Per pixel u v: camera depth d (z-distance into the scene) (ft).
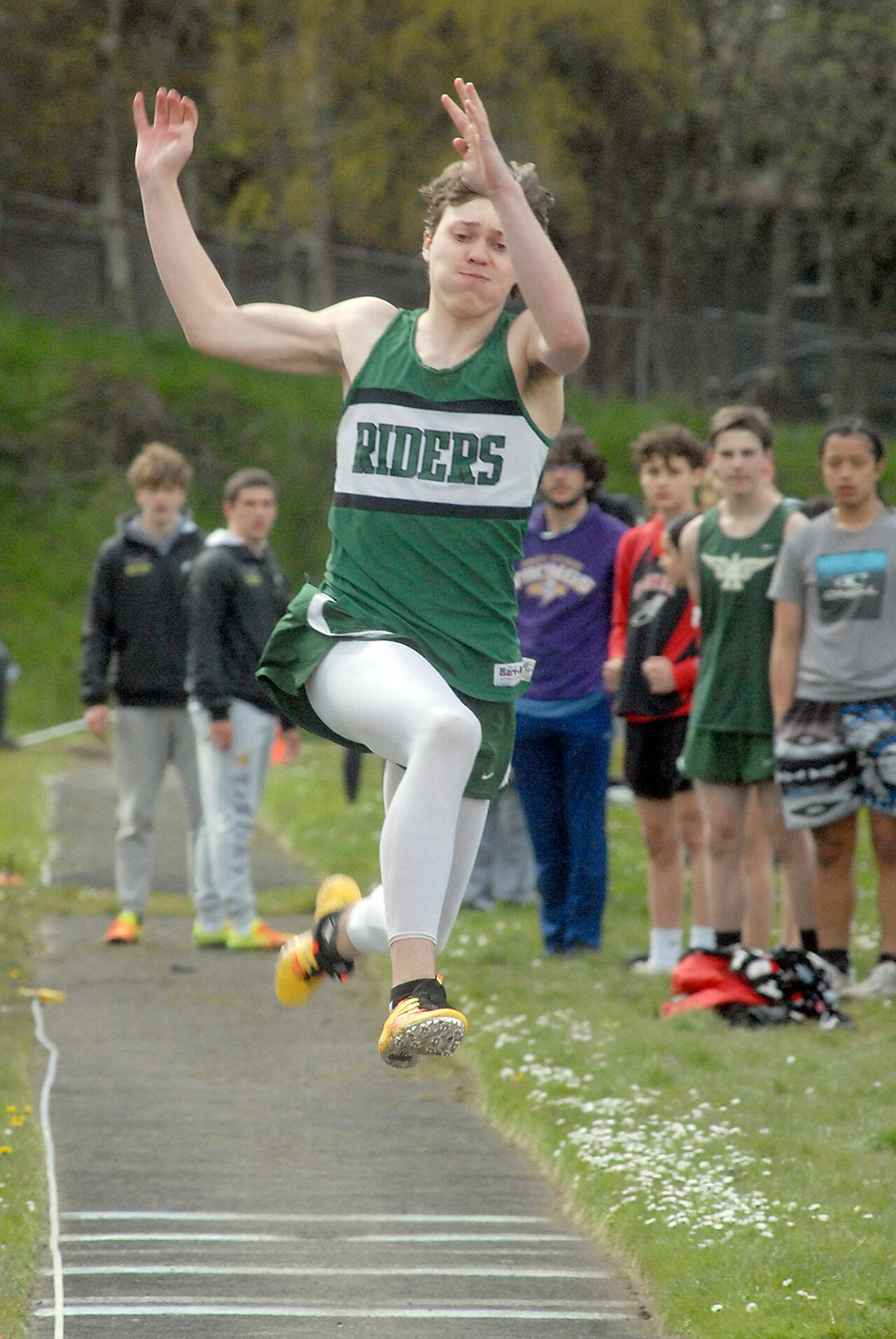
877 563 70.23
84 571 232.53
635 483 270.46
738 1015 68.64
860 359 315.99
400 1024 32.42
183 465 90.33
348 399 36.50
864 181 315.37
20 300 267.59
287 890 104.53
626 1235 45.75
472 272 35.22
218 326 37.29
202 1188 51.06
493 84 295.07
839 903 73.67
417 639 35.78
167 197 37.70
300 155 293.43
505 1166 54.13
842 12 308.60
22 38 284.61
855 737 70.64
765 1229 44.62
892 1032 66.03
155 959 85.76
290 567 241.96
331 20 284.00
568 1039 65.92
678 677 76.84
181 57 298.76
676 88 311.47
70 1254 45.21
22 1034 68.54
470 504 35.65
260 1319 40.96
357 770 113.39
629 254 328.70
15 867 107.34
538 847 85.10
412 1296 42.75
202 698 86.07
